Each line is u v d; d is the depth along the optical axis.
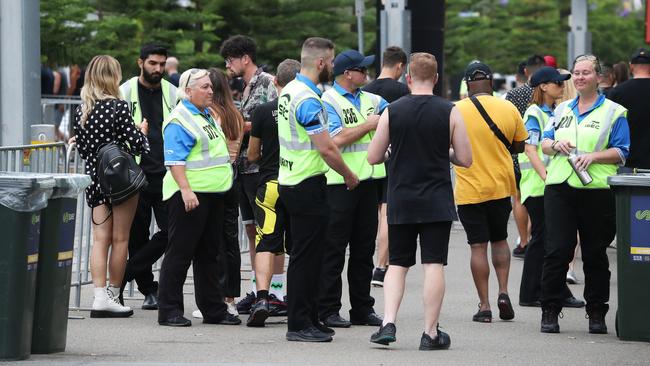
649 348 24.48
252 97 29.34
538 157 29.48
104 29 64.75
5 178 21.27
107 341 24.55
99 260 27.95
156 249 29.20
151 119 29.31
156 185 29.16
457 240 45.12
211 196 26.78
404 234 23.91
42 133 32.59
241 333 25.95
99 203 27.92
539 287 30.66
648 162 32.75
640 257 24.89
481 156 27.73
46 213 22.33
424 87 24.03
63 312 22.94
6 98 33.00
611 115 26.36
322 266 26.23
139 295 32.34
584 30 66.88
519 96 36.34
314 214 24.50
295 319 24.84
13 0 32.84
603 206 26.20
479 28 98.94
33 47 33.12
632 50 114.06
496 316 29.23
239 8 69.75
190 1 70.00
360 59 27.41
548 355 23.53
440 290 23.80
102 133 27.47
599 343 25.11
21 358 21.80
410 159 23.62
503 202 28.00
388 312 23.94
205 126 26.58
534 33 103.88
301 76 24.47
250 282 34.88
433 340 23.91
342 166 24.30
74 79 66.69
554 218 26.42
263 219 27.11
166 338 25.05
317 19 72.06
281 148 24.64
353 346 24.33
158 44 29.20
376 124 26.83
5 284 21.42
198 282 27.33
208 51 70.12
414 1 48.72
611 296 32.41
